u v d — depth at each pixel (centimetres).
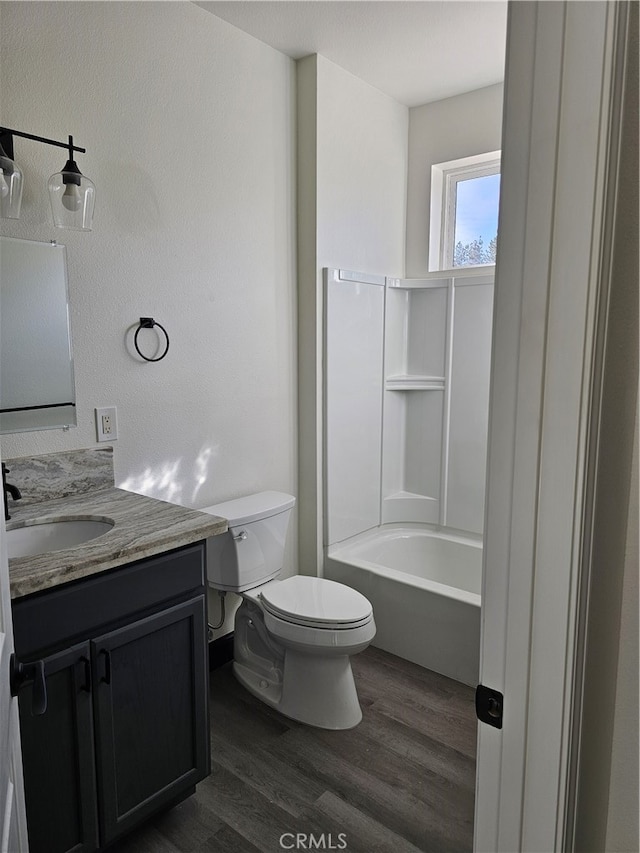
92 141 199
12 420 187
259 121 254
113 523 175
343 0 218
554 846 71
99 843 154
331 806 185
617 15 59
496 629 72
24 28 179
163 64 216
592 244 60
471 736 220
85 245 200
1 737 76
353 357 300
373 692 247
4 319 183
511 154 64
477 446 315
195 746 177
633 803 72
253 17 231
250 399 266
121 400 216
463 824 178
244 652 254
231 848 170
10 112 178
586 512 66
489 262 318
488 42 249
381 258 316
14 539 172
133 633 155
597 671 74
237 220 250
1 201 160
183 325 234
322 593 235
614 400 70
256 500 258
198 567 173
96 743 151
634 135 65
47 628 139
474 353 311
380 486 331
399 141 318
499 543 70
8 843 77
